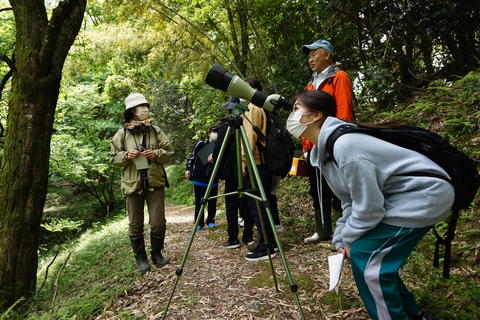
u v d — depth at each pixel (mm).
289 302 2322
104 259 4512
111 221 9227
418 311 1851
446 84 4875
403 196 1514
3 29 6398
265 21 6234
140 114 3271
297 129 1753
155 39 8625
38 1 3438
